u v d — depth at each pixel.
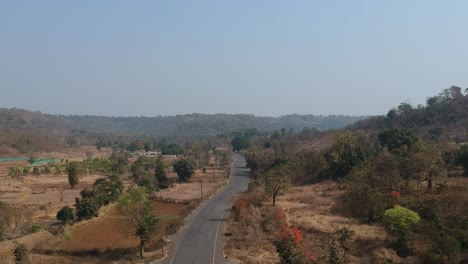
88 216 67.94
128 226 61.66
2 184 114.38
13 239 54.44
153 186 98.19
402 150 75.06
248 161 134.62
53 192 102.88
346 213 61.78
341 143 95.62
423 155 64.44
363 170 70.81
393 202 56.66
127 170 142.00
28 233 59.03
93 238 56.41
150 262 45.59
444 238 40.03
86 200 68.88
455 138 113.19
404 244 45.31
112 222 65.88
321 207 66.75
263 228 57.53
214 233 56.94
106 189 79.69
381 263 41.56
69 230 58.38
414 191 61.59
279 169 87.25
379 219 55.66
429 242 44.50
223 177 122.50
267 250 48.69
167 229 58.34
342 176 91.12
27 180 124.75
